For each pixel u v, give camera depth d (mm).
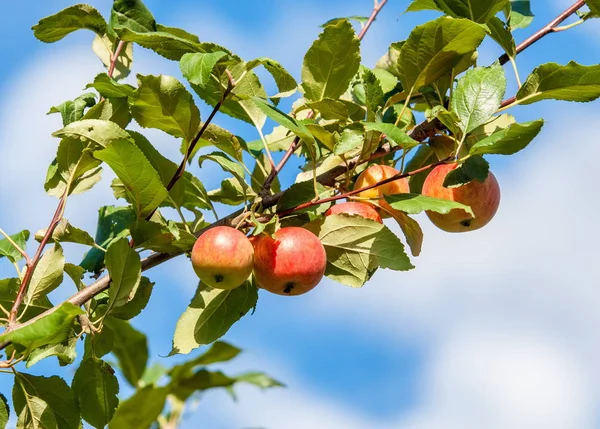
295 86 2049
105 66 2148
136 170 1978
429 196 2076
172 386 1950
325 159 2137
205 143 2109
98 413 2010
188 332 2031
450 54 2061
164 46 2018
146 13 2049
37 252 2014
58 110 2064
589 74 2020
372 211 2064
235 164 2062
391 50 2205
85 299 1996
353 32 2055
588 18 2107
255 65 2018
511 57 2090
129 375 2014
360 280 2051
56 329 1910
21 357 1971
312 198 2051
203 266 1987
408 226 2064
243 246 1992
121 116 2070
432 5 2121
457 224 2115
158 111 2018
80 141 2041
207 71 1960
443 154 2104
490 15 2080
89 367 2008
